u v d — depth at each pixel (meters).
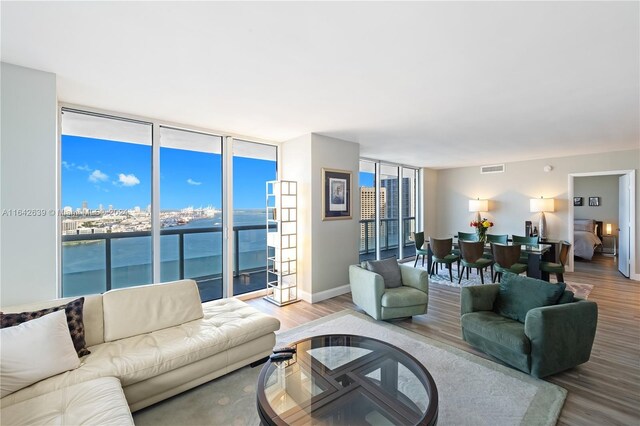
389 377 1.91
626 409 2.06
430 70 2.33
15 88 2.21
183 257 3.97
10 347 1.71
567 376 2.45
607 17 1.66
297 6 1.57
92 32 1.81
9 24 1.71
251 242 4.86
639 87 2.66
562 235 6.19
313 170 4.36
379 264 3.94
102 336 2.28
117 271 3.44
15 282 2.21
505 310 2.86
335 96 2.88
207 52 2.06
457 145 5.14
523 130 4.14
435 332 3.32
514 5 1.56
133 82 2.55
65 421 1.43
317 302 4.38
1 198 2.16
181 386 2.17
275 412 1.56
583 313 2.50
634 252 5.51
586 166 5.91
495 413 2.02
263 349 2.66
